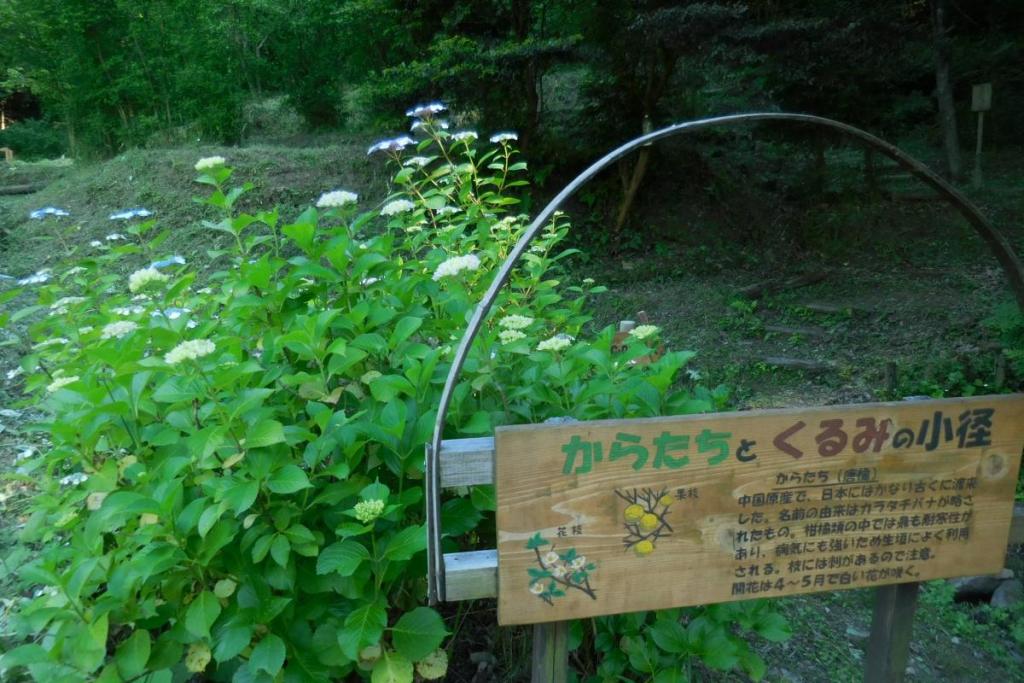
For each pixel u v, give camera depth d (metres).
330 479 2.06
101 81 11.14
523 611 1.65
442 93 7.98
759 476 1.71
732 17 7.07
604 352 2.24
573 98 10.55
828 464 1.75
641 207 8.91
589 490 1.63
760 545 1.76
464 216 3.22
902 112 10.61
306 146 10.69
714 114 10.31
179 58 11.11
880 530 1.82
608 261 8.20
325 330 2.07
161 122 11.00
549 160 8.75
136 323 2.20
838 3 7.64
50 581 1.81
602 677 2.06
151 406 2.03
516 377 2.34
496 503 1.60
